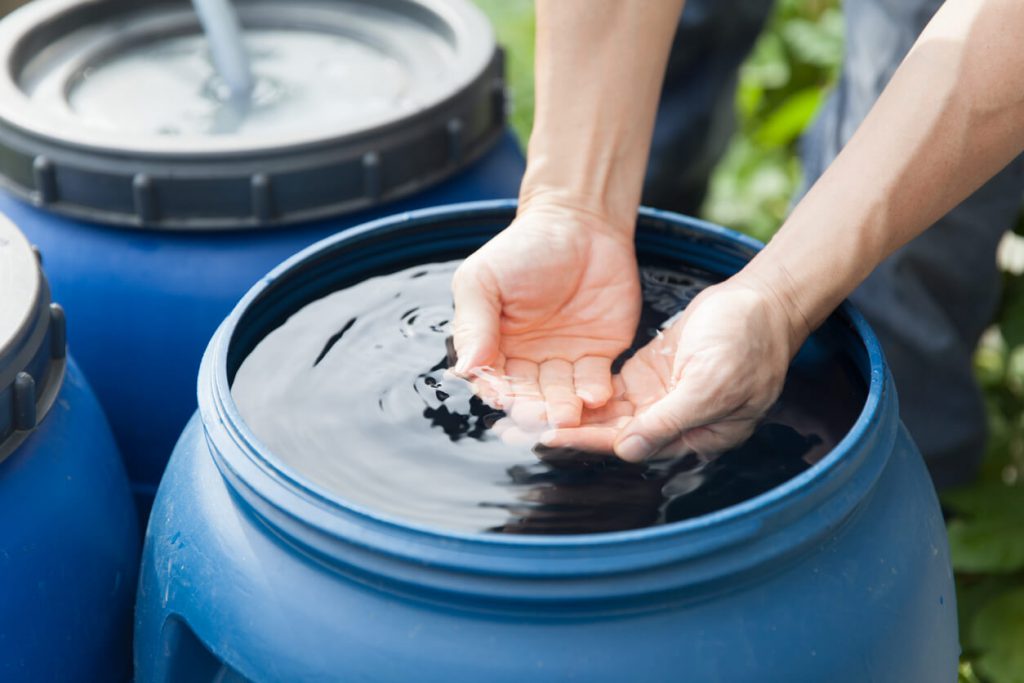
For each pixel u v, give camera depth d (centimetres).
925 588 125
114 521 134
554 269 137
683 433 130
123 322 146
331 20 166
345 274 139
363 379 133
